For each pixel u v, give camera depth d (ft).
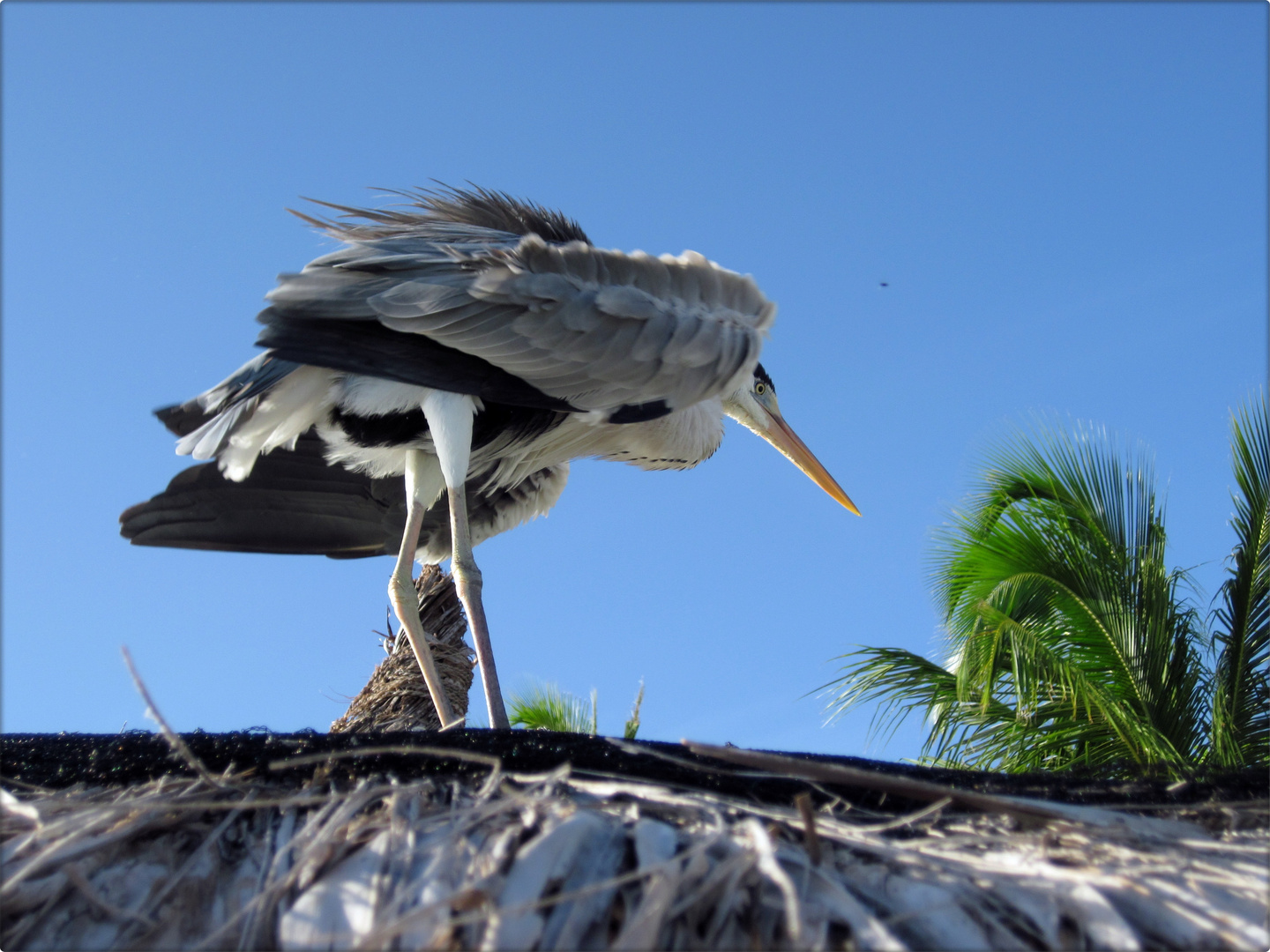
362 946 2.62
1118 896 3.15
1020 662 6.53
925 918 3.05
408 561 5.18
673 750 3.65
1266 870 3.27
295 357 4.59
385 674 5.68
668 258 4.83
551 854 3.01
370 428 5.20
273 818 3.40
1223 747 6.50
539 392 4.82
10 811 3.37
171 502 5.59
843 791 3.55
